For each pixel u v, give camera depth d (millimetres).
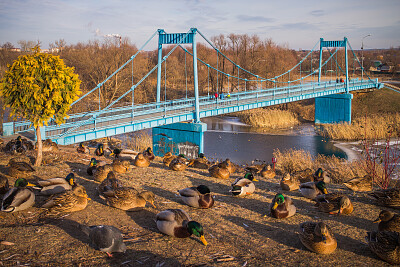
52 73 13016
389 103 70625
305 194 11234
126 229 8188
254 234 8289
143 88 70188
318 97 68938
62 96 13570
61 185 9812
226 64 91812
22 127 26328
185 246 7480
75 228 8070
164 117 35719
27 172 11680
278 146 43781
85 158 16750
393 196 10320
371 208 10438
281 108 75625
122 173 13930
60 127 26922
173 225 7727
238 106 46719
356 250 7586
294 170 23062
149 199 9398
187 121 41562
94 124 29547
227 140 47719
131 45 79500
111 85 59438
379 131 43688
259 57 83750
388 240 7012
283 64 85812
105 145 26953
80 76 67875
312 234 7355
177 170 15258
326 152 39844
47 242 7277
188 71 89375
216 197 11242
